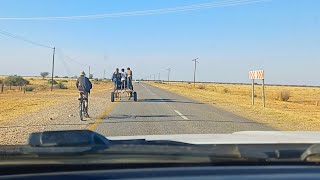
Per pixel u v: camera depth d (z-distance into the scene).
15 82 84.94
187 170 2.67
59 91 62.47
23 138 12.51
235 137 4.51
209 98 43.34
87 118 18.61
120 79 34.69
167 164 2.78
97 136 3.16
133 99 35.28
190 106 28.34
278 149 3.26
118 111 22.70
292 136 4.66
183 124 16.52
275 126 17.05
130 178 2.49
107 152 2.74
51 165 2.65
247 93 77.81
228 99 42.94
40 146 2.80
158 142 3.68
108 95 45.44
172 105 28.77
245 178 2.50
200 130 14.61
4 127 15.32
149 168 2.71
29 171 2.65
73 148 2.71
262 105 33.00
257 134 4.98
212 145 3.52
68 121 17.33
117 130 14.30
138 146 2.93
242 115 22.23
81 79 18.47
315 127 17.47
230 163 2.85
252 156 2.90
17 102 33.41
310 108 36.19
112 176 2.52
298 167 2.80
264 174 2.60
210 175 2.56
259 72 31.16
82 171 2.63
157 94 50.16
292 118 21.64
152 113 21.62
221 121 18.27
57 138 2.89
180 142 3.84
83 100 18.52
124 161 2.71
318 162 2.96
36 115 20.44
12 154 2.71
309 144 3.61
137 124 16.25
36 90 64.38
